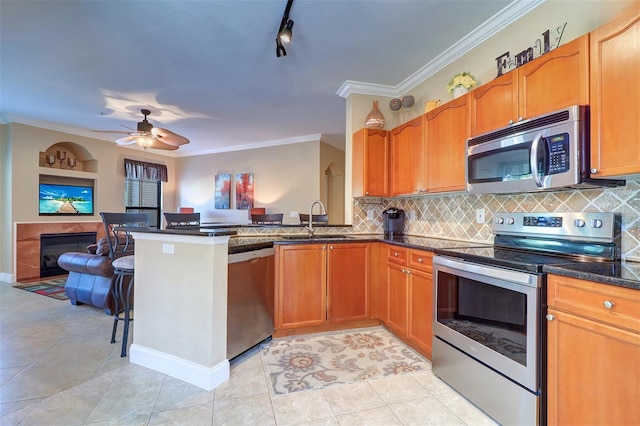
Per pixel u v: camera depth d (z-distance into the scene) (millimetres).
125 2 2182
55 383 2021
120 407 1769
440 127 2533
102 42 2705
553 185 1606
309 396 1892
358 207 3541
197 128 5523
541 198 2047
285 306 2785
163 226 7492
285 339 2783
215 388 1976
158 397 1871
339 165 6965
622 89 1358
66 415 1694
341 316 2936
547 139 1634
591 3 1817
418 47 2764
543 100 1714
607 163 1416
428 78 3195
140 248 2301
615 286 1196
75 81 3521
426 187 2693
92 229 5875
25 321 3172
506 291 1624
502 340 1640
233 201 7020
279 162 6469
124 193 6559
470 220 2635
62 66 3156
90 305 3707
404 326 2576
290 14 2305
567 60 1596
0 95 3949
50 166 5496
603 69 1433
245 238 3006
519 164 1816
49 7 2225
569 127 1529
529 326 1488
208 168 7379
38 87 3693
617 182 1592
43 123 5176
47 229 5258
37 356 2402
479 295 1790
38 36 2613
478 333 1788
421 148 2768
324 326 2945
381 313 2984
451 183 2410
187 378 2051
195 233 2043
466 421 1672
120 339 2734
